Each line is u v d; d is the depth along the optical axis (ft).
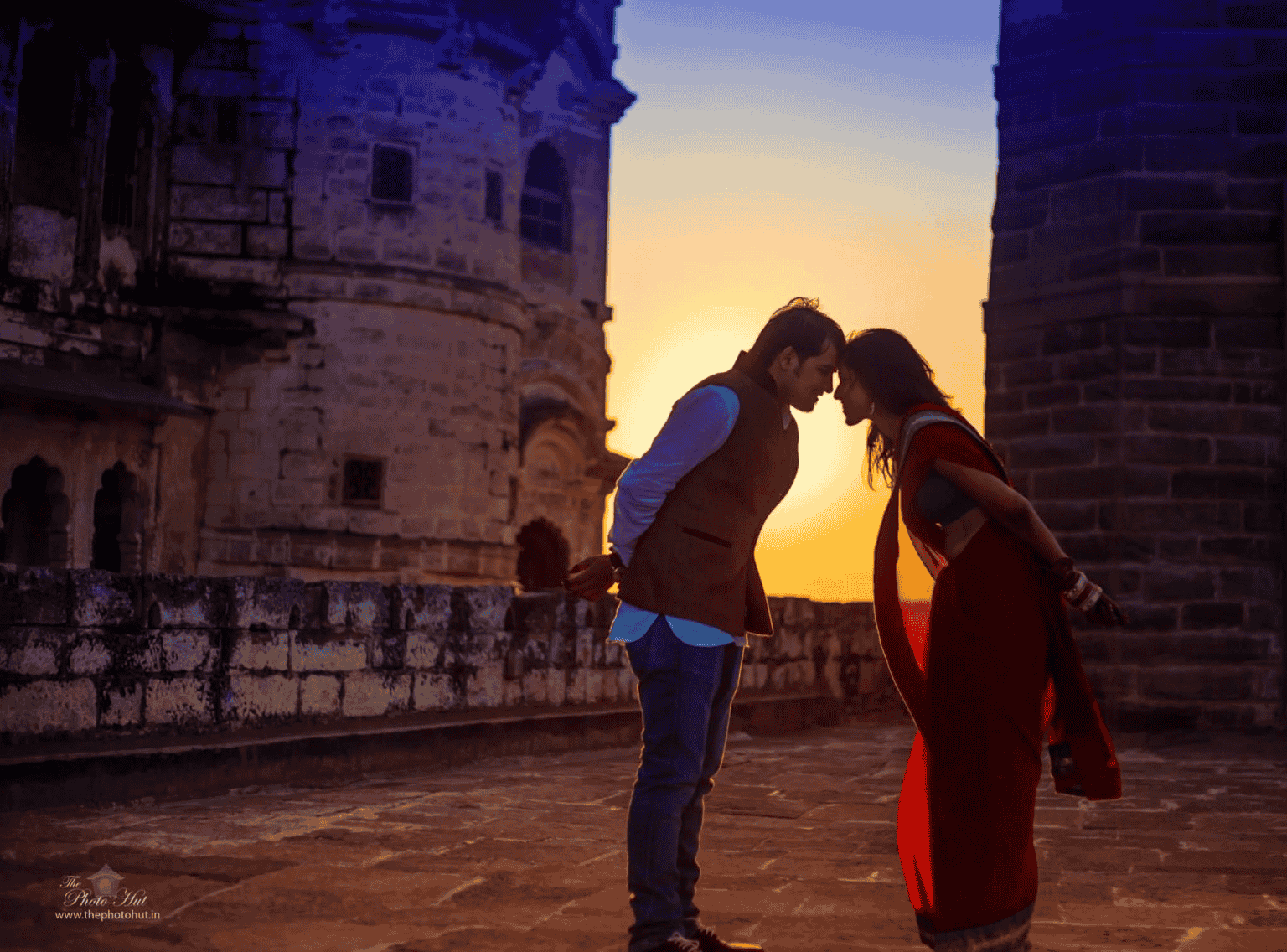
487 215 69.92
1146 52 40.29
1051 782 27.09
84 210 61.46
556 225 84.33
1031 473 41.68
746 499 12.60
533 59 71.61
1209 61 40.27
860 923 14.30
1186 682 39.17
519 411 79.05
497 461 70.28
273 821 20.43
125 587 23.35
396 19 66.39
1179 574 39.42
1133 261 40.06
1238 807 23.43
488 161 69.87
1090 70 41.09
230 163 65.51
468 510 68.49
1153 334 39.93
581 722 33.47
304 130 66.13
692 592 12.37
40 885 15.44
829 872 17.21
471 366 68.90
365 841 18.78
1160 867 17.53
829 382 12.96
